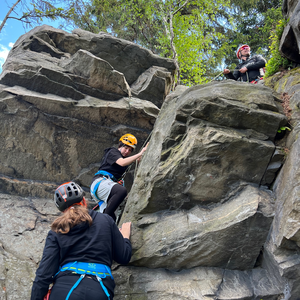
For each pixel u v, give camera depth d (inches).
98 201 138.9
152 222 132.1
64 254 85.7
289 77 163.5
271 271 120.3
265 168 126.4
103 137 201.9
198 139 125.0
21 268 123.1
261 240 119.5
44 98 183.0
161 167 132.1
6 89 175.8
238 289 117.6
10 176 175.6
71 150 192.4
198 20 382.0
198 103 128.5
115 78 210.7
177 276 123.7
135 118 210.5
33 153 181.3
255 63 219.9
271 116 125.9
